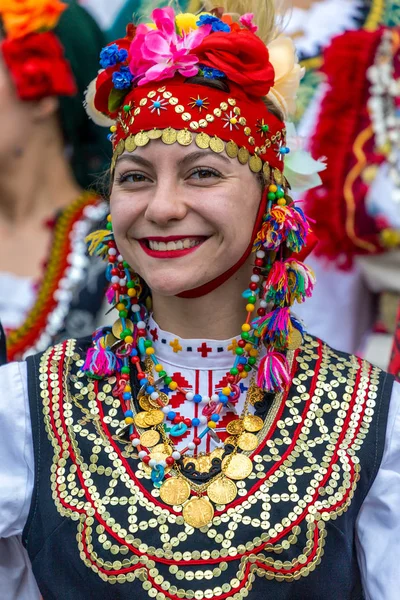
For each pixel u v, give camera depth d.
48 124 6.82
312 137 6.71
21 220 6.91
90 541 4.00
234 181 4.12
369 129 6.68
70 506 4.06
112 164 4.31
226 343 4.36
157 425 4.22
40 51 6.62
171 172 4.07
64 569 4.05
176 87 4.10
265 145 4.23
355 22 7.22
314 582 4.00
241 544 3.96
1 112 6.69
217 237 4.13
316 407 4.23
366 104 6.72
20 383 4.31
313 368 4.34
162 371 4.32
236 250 4.17
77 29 6.72
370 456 4.16
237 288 4.36
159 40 4.12
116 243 4.29
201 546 3.96
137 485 4.06
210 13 4.36
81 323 6.72
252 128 4.18
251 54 4.16
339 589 4.05
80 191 6.98
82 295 6.75
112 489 4.06
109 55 4.24
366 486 4.16
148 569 3.94
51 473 4.14
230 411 4.29
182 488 4.05
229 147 4.10
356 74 6.75
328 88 6.79
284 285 4.26
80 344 4.46
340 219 6.63
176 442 4.21
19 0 6.64
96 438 4.16
